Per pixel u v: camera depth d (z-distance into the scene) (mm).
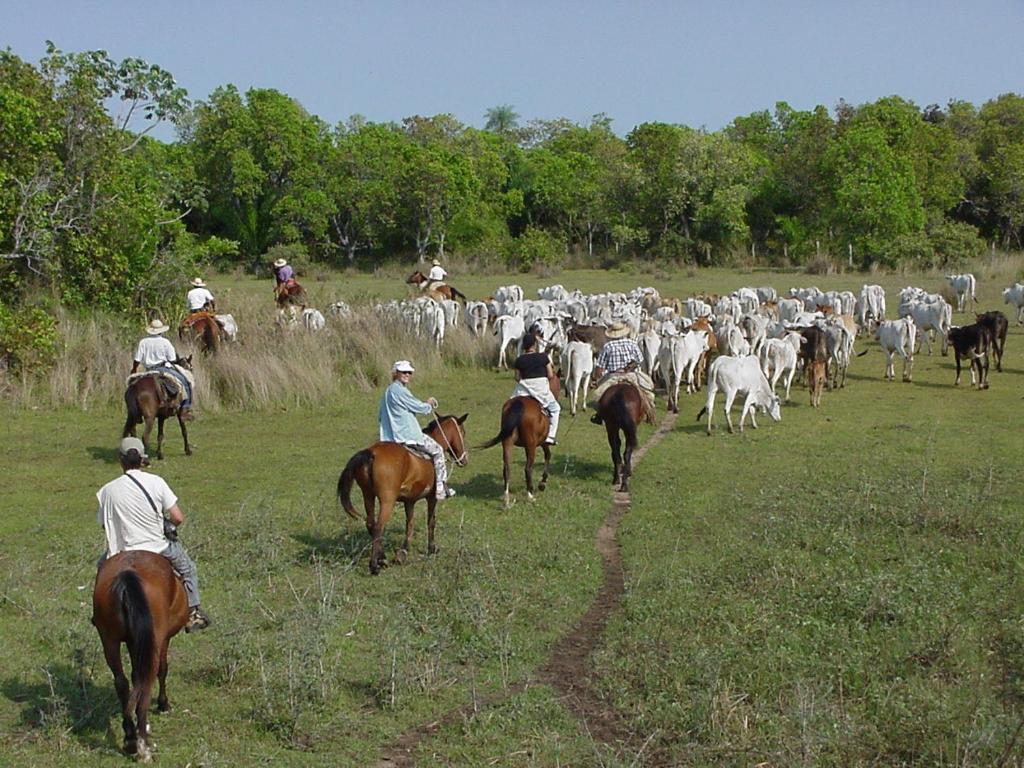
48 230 26828
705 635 9523
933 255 54719
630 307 29734
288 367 23438
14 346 22484
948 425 19531
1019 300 34750
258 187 61594
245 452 18438
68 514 14500
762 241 65125
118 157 29109
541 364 15195
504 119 115062
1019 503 13938
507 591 11008
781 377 26000
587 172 68625
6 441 19109
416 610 10555
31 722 8273
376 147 64375
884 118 63312
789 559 11570
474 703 8367
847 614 9984
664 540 12805
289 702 8367
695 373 25297
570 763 7590
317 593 10930
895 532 12680
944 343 28766
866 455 17062
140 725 7449
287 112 62844
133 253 29484
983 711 7684
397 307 29016
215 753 7637
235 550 12438
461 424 13641
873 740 7551
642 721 8109
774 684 8461
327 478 16422
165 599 7707
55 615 10469
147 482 8188
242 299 32188
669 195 61938
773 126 86625
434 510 12430
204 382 22172
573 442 19094
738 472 16250
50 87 27875
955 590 10375
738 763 7371
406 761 7750
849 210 55688
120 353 23141
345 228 64000
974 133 74250
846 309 34969
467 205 63094
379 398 23531
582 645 9906
